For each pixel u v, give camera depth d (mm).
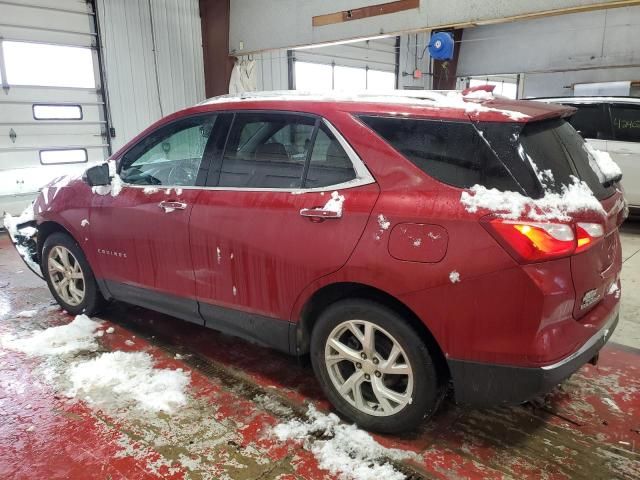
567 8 5691
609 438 2426
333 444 2381
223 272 2785
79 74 8422
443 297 2070
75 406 2727
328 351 2490
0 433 2498
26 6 7617
